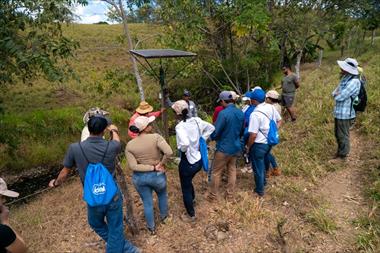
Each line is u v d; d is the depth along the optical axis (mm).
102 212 3848
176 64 13711
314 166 6523
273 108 5516
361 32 28234
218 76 16375
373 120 8250
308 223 4906
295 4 15648
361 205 5246
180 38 13039
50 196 7070
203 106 15828
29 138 11688
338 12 17016
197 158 4836
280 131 8430
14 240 2512
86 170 3775
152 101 16359
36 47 6840
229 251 4445
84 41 29938
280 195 5633
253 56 15219
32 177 10055
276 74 17109
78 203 6293
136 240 4781
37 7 7074
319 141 7523
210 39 15031
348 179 6086
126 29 10383
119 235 3988
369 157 6719
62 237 5062
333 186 5922
